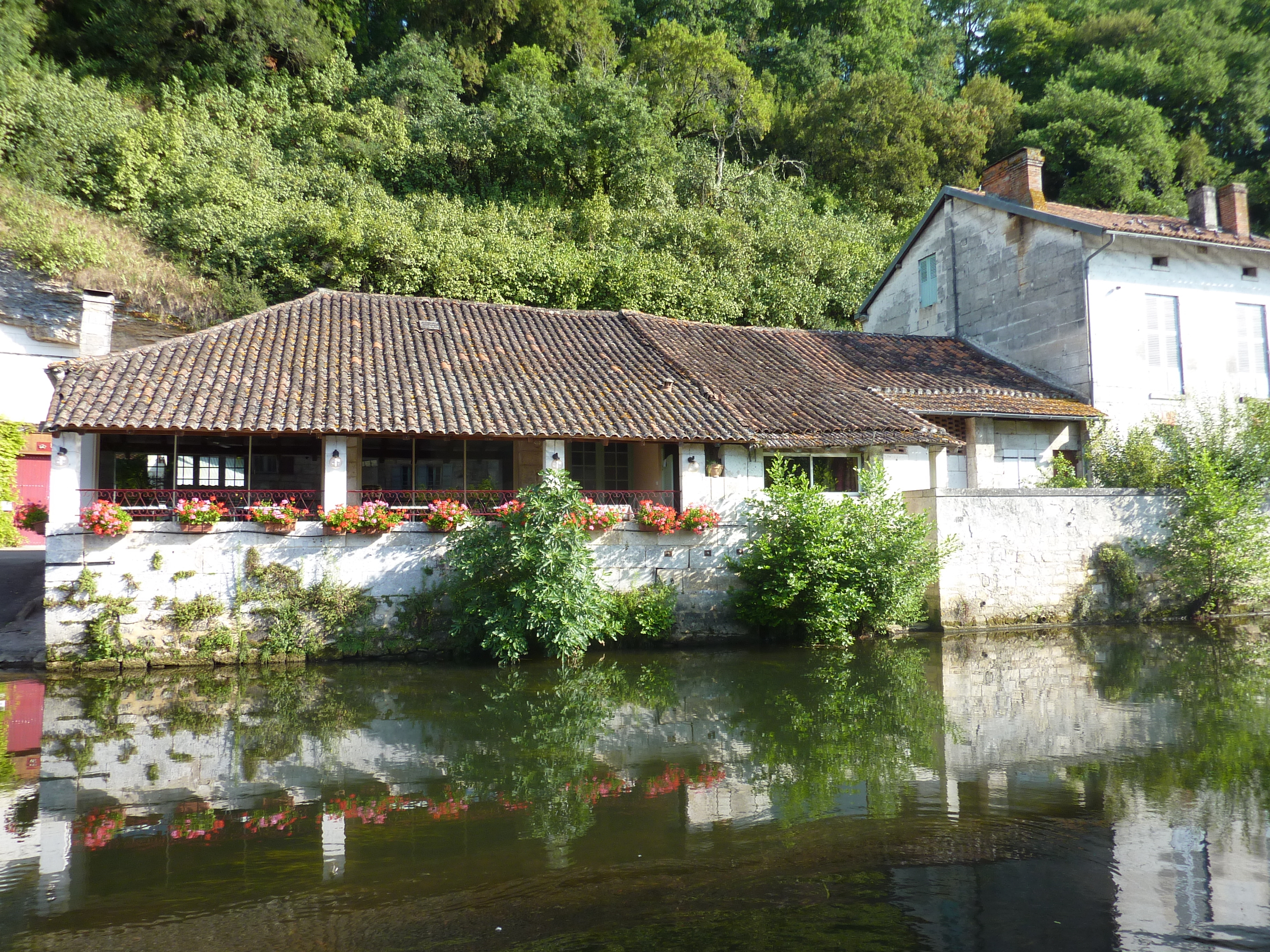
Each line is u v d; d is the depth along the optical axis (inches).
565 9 1374.3
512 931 160.1
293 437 516.4
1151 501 594.9
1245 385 719.1
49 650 423.2
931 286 854.5
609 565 500.7
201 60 1139.3
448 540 472.7
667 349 636.7
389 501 530.9
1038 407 644.7
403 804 231.0
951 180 1389.0
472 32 1364.4
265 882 181.3
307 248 839.1
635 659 461.4
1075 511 577.6
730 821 216.5
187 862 192.2
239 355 511.2
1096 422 666.8
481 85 1328.7
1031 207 730.2
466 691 381.4
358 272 829.8
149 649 433.4
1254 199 1353.3
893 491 565.6
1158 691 366.0
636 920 164.4
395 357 546.9
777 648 497.0
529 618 437.1
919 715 327.6
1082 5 1738.4
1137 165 1316.4
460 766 266.4
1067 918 164.2
